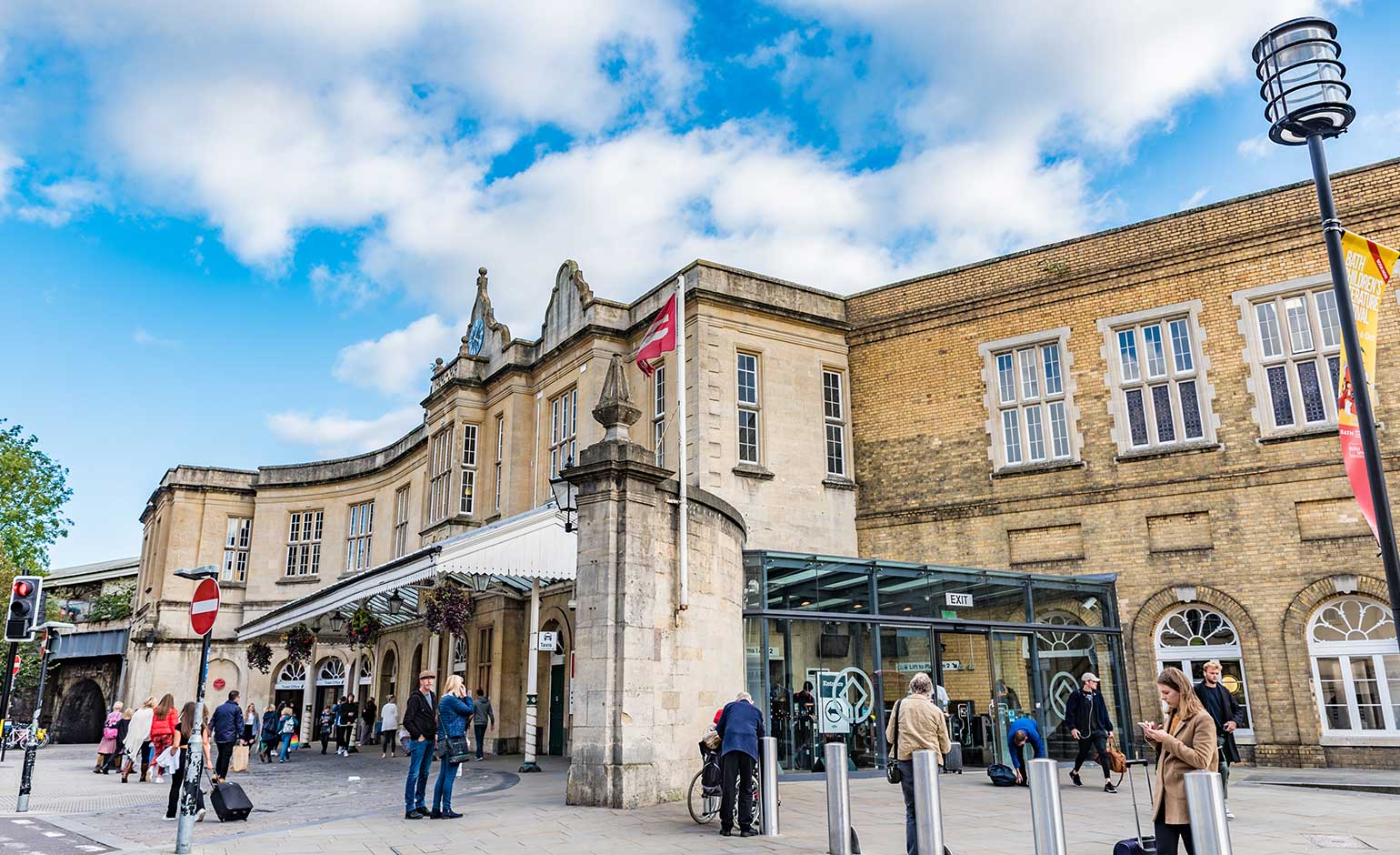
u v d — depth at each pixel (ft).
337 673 114.21
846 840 27.02
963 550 69.72
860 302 77.56
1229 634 61.05
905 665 54.60
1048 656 60.08
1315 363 61.36
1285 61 29.22
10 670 42.75
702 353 68.49
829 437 74.84
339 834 31.94
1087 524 66.03
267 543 124.16
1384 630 56.59
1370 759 55.21
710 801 32.81
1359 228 60.90
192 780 30.53
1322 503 59.36
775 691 49.21
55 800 48.78
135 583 156.04
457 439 86.07
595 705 37.04
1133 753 60.64
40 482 128.36
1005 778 46.21
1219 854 18.86
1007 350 71.56
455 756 35.55
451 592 63.57
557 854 27.76
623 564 37.60
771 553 50.88
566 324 78.33
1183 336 65.82
